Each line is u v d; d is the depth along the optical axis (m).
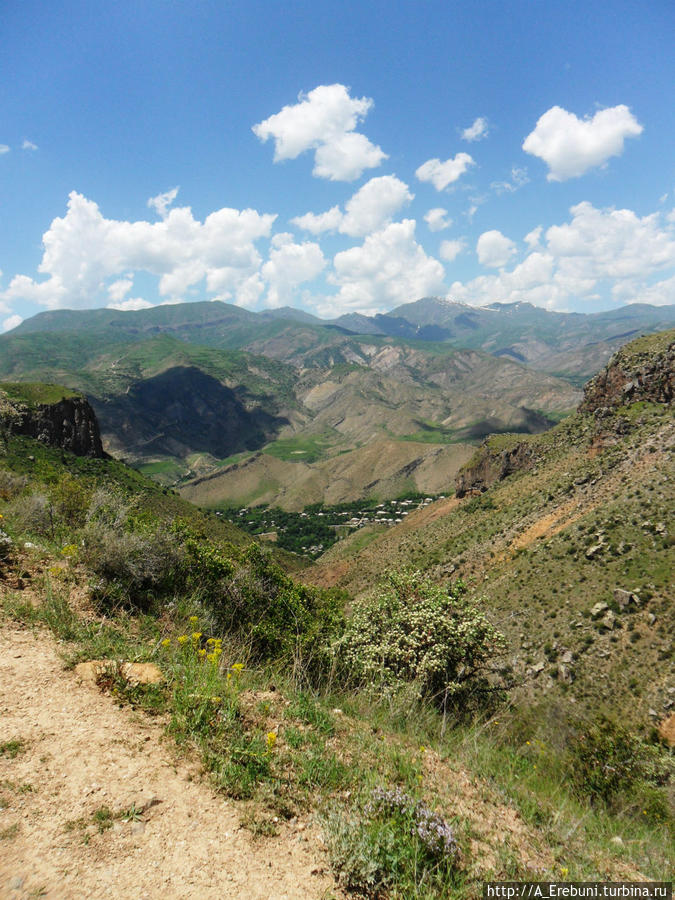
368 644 8.89
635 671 26.14
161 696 4.16
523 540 59.88
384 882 2.82
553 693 27.25
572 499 61.06
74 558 6.98
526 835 3.91
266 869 2.69
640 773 7.54
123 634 5.47
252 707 4.39
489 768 5.06
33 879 2.29
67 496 11.76
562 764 7.01
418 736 5.31
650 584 32.41
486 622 8.94
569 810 4.98
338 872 2.81
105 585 6.51
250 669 5.54
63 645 4.82
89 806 2.84
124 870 2.46
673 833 5.62
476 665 9.19
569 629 32.38
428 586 10.13
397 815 3.29
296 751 3.93
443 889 2.88
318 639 9.31
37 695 3.87
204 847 2.73
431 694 8.03
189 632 6.16
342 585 89.06
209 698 4.00
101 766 3.19
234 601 8.79
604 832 4.83
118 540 7.11
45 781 2.96
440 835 3.15
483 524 78.00
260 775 3.47
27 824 2.62
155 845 2.67
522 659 31.56
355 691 6.97
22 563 6.65
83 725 3.60
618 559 38.47
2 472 13.97
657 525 39.28
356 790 3.65
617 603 32.22
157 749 3.50
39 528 9.09
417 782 3.96
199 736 3.69
